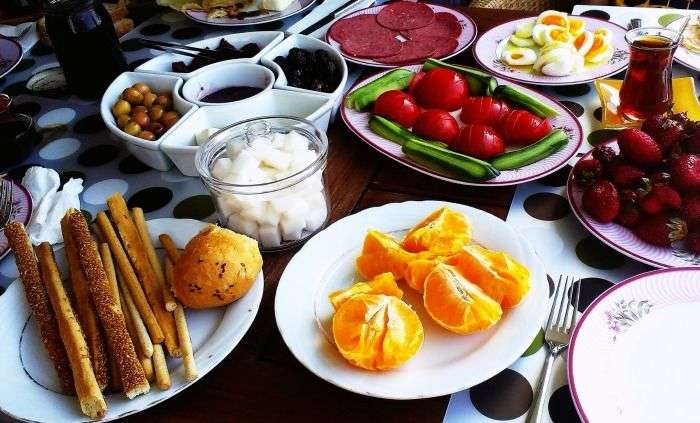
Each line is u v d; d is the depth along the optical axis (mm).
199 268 686
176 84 1104
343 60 1140
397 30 1322
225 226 833
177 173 1019
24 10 1725
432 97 1066
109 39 1221
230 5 1500
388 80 1100
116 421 638
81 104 1250
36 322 725
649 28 986
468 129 943
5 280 826
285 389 659
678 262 729
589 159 856
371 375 620
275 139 841
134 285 720
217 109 1033
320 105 1034
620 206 777
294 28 1385
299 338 664
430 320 679
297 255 760
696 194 741
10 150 1070
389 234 792
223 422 635
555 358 654
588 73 1120
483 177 880
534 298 674
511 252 736
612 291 675
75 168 1061
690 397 587
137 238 783
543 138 938
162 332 675
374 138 1003
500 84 1103
